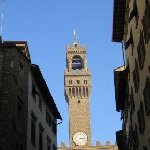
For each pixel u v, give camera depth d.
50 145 48.84
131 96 38.06
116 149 120.69
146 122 29.91
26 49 41.09
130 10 33.75
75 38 153.50
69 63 145.50
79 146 122.38
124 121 52.16
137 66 32.59
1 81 33.78
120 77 43.03
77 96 140.00
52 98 49.34
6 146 31.12
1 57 34.88
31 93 40.66
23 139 35.72
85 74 142.38
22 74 37.78
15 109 33.91
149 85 27.94
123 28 39.84
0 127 31.88
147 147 30.62
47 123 48.56
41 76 43.12
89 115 137.12
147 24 26.44
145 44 27.83
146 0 25.86
